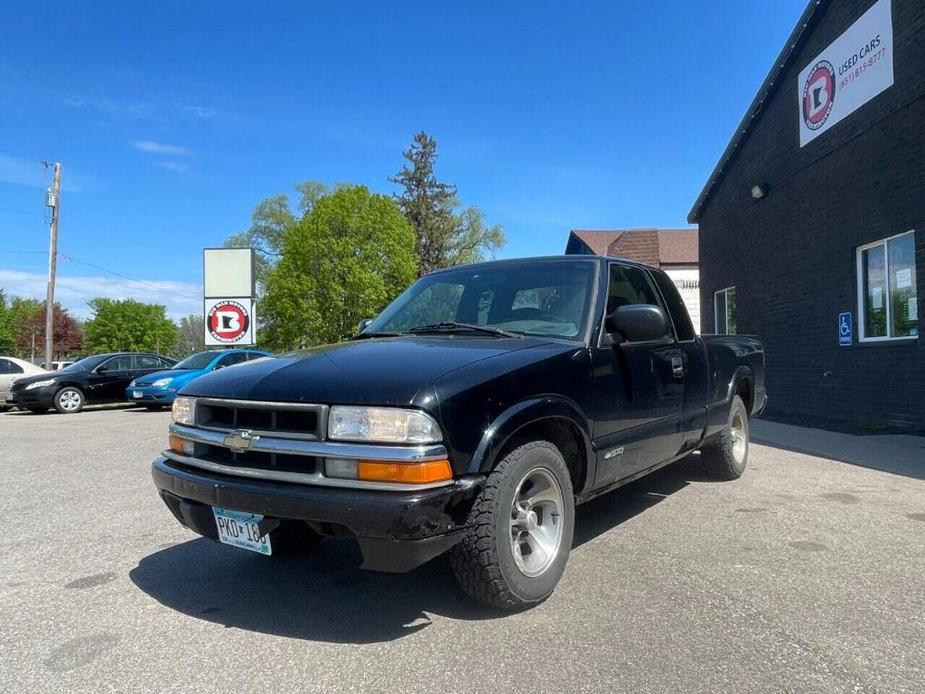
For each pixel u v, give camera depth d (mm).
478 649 2992
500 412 3191
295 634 3189
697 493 5863
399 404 2938
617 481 4195
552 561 3461
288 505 2955
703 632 3133
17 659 2982
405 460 2855
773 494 5812
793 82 12008
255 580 3930
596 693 2621
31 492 6465
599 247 34125
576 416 3639
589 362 3865
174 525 5168
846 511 5227
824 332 11117
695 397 5281
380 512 2799
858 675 2742
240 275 19234
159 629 3273
